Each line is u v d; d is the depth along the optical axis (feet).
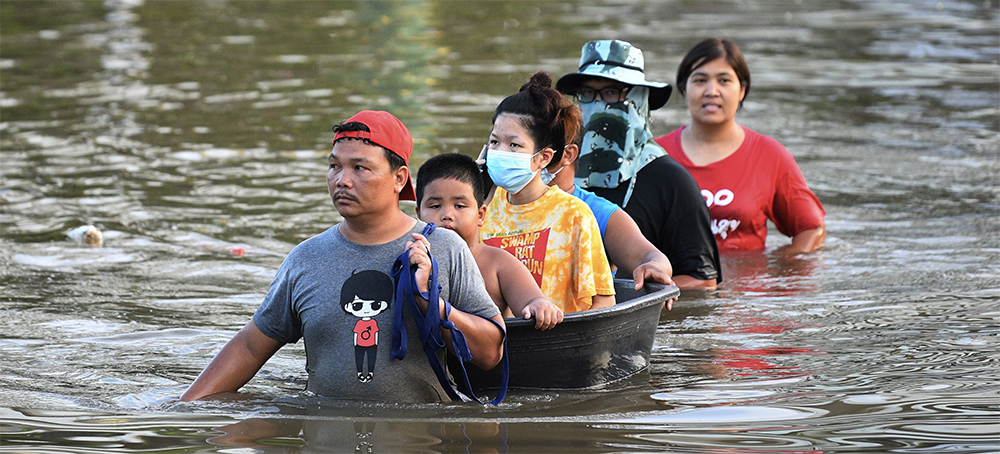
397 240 38.50
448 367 41.32
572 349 41.01
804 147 97.50
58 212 74.02
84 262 62.85
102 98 118.21
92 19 185.16
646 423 37.27
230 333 50.65
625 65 57.21
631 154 58.03
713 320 52.65
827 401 39.78
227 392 40.34
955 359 45.21
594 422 37.45
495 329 38.24
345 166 37.27
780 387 41.81
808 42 165.68
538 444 34.99
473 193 41.60
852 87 128.06
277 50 155.94
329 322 38.14
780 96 122.52
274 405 38.78
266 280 59.93
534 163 44.62
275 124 105.29
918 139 100.37
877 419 37.58
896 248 66.90
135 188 80.94
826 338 49.16
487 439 35.40
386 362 38.14
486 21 192.13
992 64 143.33
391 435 35.68
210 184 82.43
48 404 39.99
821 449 34.50
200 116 109.09
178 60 145.38
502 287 41.88
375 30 179.83
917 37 170.09
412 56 150.20
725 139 68.39
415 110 110.63
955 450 34.30
